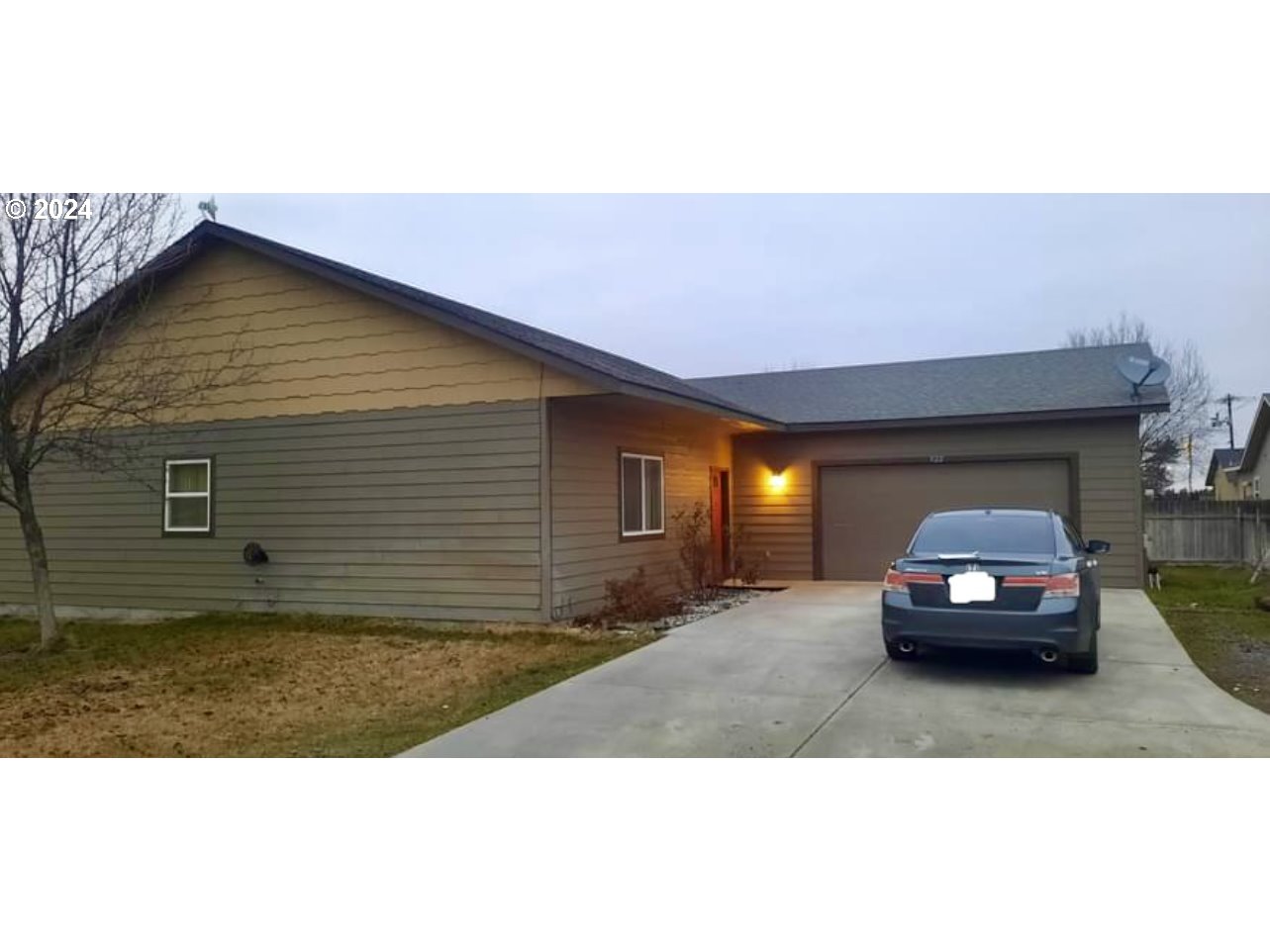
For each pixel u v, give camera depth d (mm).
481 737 5516
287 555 11195
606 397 9812
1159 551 19703
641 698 6469
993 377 16156
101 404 11250
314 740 5645
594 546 10859
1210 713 5832
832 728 5598
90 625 11516
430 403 10398
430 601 10359
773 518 15664
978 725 5605
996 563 6766
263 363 11312
